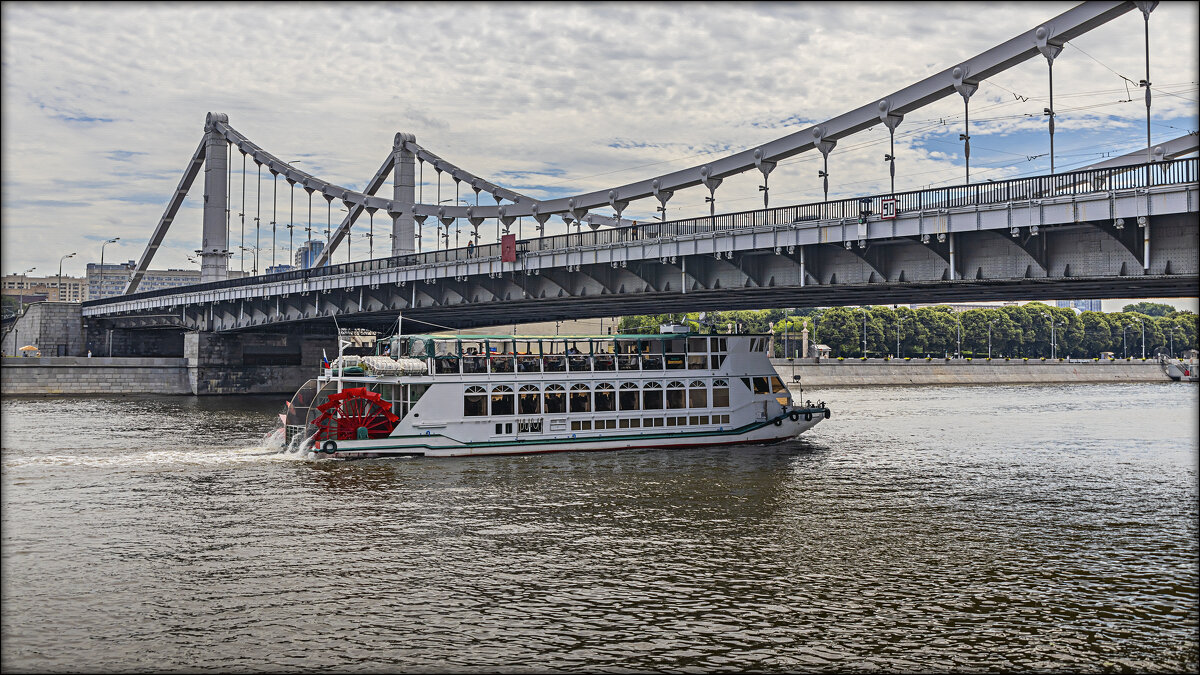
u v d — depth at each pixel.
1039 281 43.06
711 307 74.56
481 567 29.20
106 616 24.77
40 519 35.53
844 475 46.75
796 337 189.62
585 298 66.00
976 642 23.28
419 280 78.81
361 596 26.44
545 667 21.64
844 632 23.88
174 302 114.38
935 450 58.00
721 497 40.44
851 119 55.91
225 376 115.88
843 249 51.06
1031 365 173.62
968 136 49.44
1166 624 24.53
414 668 21.58
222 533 33.44
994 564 29.89
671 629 24.00
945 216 44.12
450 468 47.91
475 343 53.31
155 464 48.94
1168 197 36.88
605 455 53.28
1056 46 45.38
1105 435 68.69
